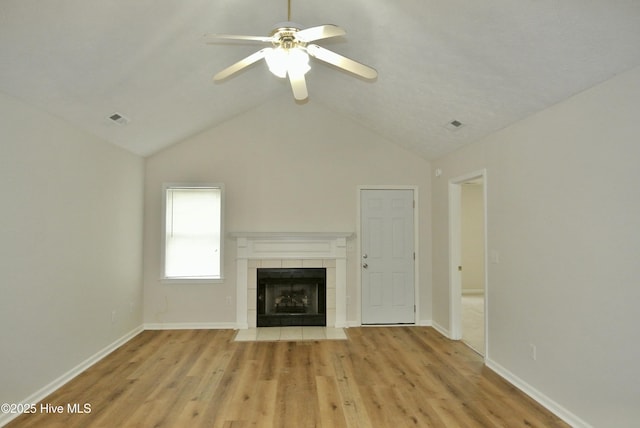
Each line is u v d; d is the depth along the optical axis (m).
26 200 2.93
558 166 2.86
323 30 2.10
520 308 3.32
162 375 3.55
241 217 5.31
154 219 5.21
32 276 2.98
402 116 4.49
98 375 3.54
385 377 3.52
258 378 3.48
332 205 5.40
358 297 5.38
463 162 4.48
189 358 4.02
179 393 3.16
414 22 2.75
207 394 3.14
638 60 2.16
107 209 4.18
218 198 5.32
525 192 3.27
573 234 2.69
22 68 2.58
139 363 3.86
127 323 4.67
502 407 2.94
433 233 5.40
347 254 5.40
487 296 3.87
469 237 8.30
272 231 5.32
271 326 5.27
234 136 5.34
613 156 2.36
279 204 5.34
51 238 3.22
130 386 3.30
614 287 2.34
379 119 4.92
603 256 2.43
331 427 2.64
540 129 3.08
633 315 2.21
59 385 3.29
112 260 4.29
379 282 5.43
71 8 2.27
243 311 5.19
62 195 3.38
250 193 5.32
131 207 4.79
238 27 3.17
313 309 5.50
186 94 3.99
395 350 4.30
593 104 2.52
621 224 2.30
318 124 5.44
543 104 2.97
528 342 3.19
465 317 6.02
